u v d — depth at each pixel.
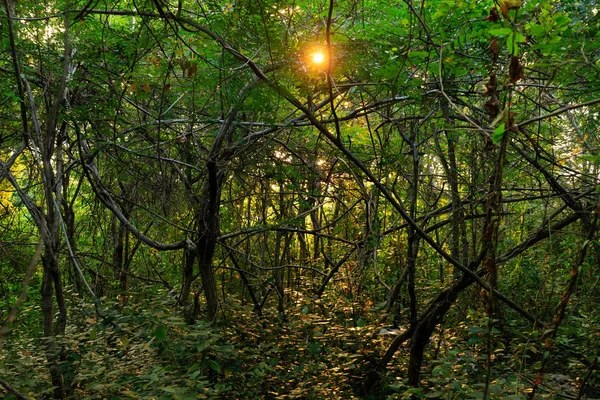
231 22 2.94
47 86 3.35
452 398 3.57
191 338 4.12
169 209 6.12
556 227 3.99
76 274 7.17
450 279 6.07
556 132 5.00
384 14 3.96
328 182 5.20
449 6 3.16
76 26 3.57
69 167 4.88
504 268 6.11
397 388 3.85
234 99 3.56
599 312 5.14
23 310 5.45
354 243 5.64
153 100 4.88
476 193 4.84
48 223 3.04
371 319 5.85
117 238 7.73
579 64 2.81
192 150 5.12
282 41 3.00
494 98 2.11
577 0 3.55
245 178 5.85
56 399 3.52
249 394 4.36
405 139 4.61
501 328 5.25
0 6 2.98
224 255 6.09
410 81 3.66
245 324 5.57
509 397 3.15
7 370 3.66
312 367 4.74
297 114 5.10
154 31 3.48
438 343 4.91
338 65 3.17
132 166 5.59
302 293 7.17
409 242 4.36
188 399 3.04
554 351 4.72
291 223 5.24
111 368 4.03
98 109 4.07
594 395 4.22
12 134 4.41
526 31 2.67
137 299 6.38
